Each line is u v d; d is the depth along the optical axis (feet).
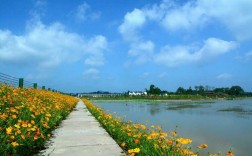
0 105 24.27
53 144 19.61
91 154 16.66
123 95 358.23
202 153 25.86
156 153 15.67
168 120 56.54
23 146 16.60
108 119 32.73
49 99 43.68
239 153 26.40
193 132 39.37
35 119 24.20
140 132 22.41
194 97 351.67
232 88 484.33
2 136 15.79
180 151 15.80
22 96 33.65
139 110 92.84
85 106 77.20
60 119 34.60
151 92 404.77
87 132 25.46
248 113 80.89
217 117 65.92
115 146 18.98
